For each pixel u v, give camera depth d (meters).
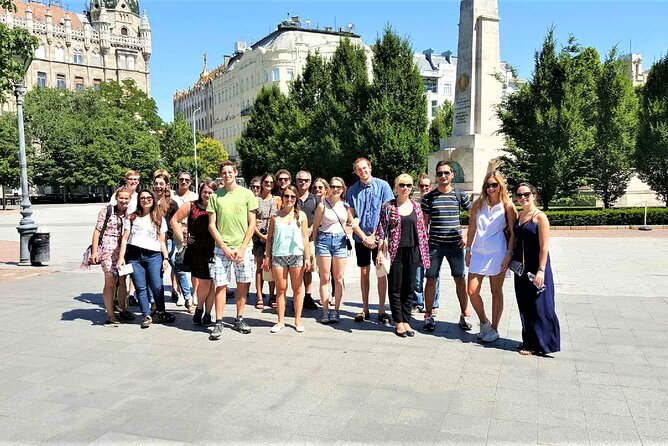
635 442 3.66
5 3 11.02
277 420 4.05
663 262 11.65
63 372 5.16
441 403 4.32
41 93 57.62
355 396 4.49
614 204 26.39
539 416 4.07
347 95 31.22
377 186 7.08
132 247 6.77
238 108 77.62
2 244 17.47
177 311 7.74
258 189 8.30
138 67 79.62
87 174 53.53
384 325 6.80
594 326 6.56
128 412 4.23
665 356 5.42
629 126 23.23
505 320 6.96
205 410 4.25
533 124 22.00
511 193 22.11
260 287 7.86
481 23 23.88
